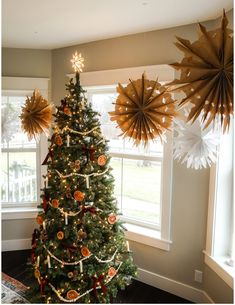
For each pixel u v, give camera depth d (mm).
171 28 2438
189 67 1085
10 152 3438
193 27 2336
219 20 2191
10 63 3270
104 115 3053
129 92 1511
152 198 2820
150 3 1966
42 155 3451
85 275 2043
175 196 2512
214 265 2213
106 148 2174
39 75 3359
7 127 3320
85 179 2035
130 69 2662
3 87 3256
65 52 3211
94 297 2098
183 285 2523
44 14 2186
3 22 2373
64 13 2172
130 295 2553
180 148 1968
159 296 2545
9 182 3455
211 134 1780
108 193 2162
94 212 2025
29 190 3521
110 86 2893
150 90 1456
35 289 2195
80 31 2605
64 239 2039
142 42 2609
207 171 2342
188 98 1116
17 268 2982
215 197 2227
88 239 2031
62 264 2006
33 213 3410
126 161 2977
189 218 2455
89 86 2992
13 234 3402
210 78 1071
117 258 2180
